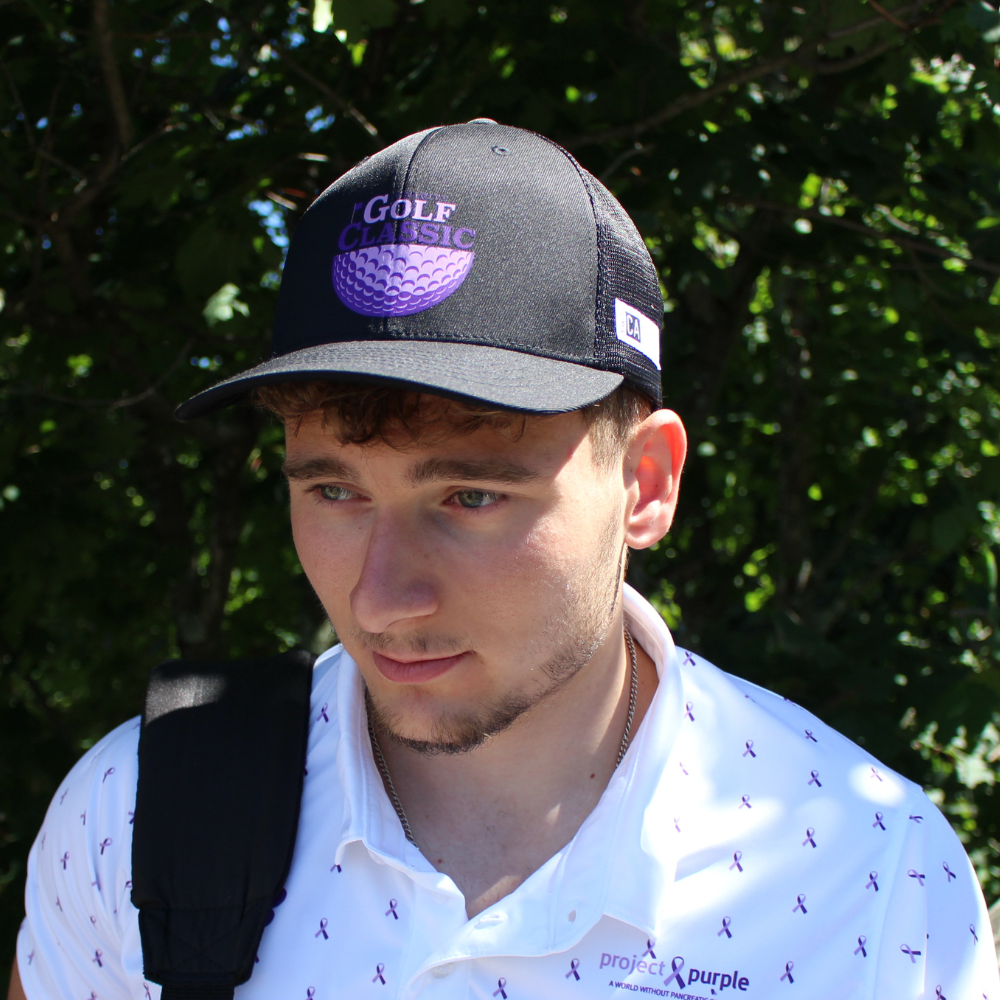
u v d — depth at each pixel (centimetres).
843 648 338
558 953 92
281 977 94
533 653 89
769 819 102
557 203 91
